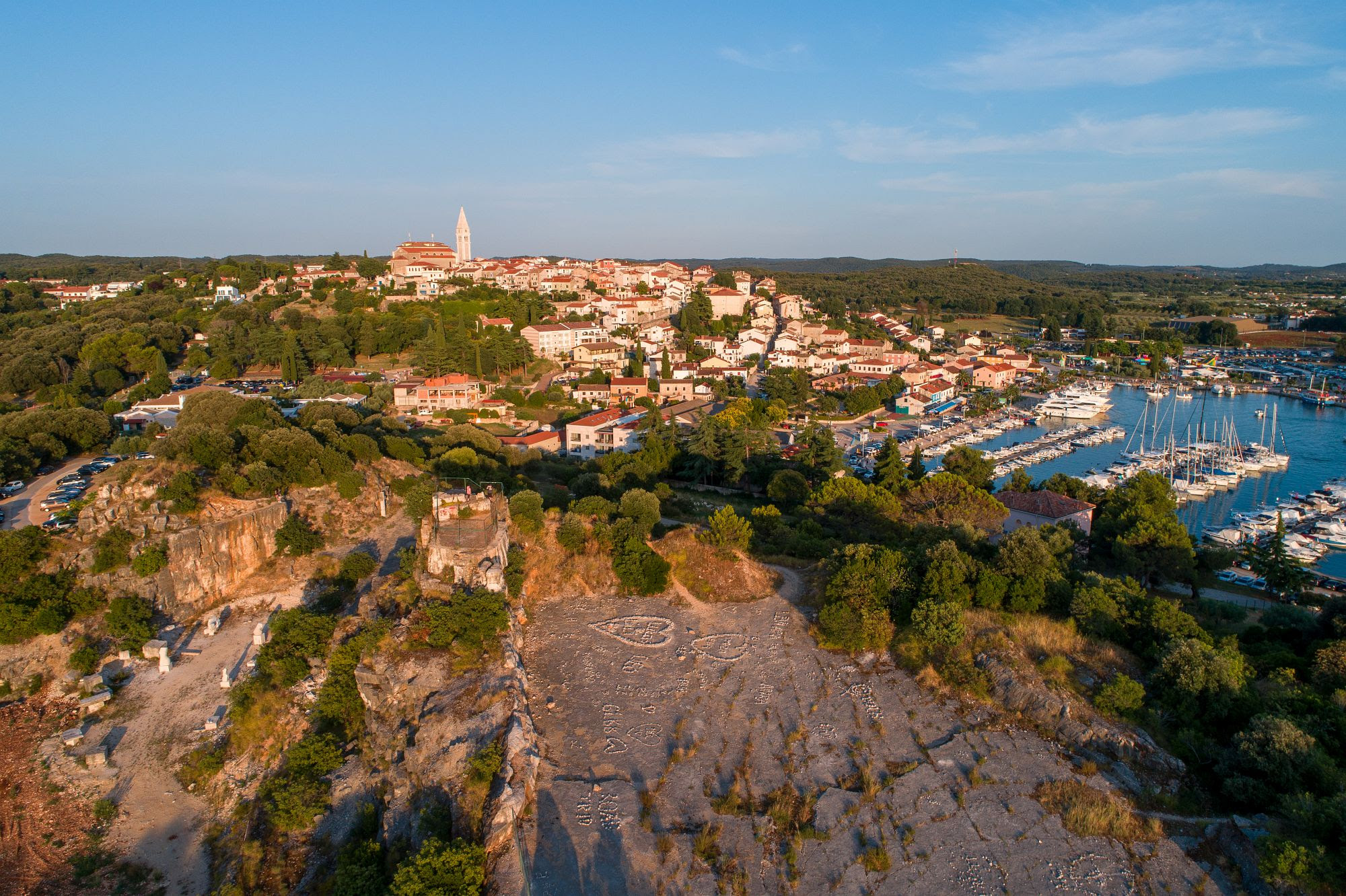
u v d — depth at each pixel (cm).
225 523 7719
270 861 4475
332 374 19450
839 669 5228
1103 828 3819
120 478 7969
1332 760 3903
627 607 6025
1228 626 6706
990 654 5041
